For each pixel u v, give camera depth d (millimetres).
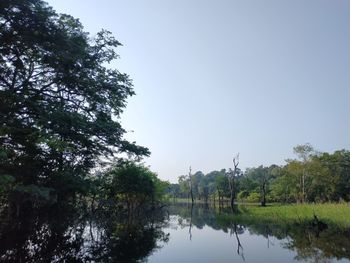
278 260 16734
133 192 46938
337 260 16000
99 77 23109
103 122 22469
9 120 18281
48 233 25688
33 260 16328
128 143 24203
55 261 16281
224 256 18281
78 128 20734
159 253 19172
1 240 20984
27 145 19469
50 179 20641
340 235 23547
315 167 66875
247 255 18375
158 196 65688
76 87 22328
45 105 19719
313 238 22922
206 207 80375
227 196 111438
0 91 18203
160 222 39094
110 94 23812
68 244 21422
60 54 19656
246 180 111125
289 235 25078
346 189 67250
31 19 18500
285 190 74625
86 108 23219
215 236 26688
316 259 16422
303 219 31891
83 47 21141
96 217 43281
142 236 26375
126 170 45406
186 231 30312
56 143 17906
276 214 39125
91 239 23922
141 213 54062
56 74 21438
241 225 34156
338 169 68250
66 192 23156
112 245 21547
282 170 75688
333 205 36281
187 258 17828
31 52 20312
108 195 46188
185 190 151625
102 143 23453
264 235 26219
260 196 95438
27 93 20094
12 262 15750
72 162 23156
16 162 19922
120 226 33344
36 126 18672
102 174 33531
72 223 31484
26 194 20531
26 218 24625
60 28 20125
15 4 17641
